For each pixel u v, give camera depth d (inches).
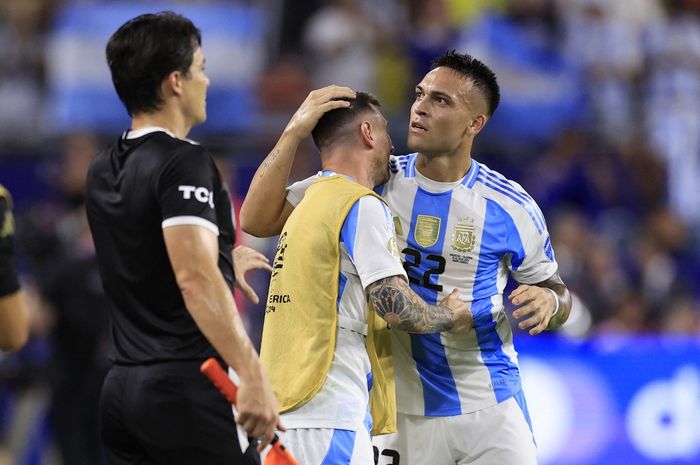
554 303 595.8
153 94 530.6
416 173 613.0
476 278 609.0
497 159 1382.9
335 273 552.4
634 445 1005.2
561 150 1385.3
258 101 1363.2
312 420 547.5
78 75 1333.7
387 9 1456.7
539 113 1433.3
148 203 508.4
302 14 1433.3
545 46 1469.0
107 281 526.6
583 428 996.6
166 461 512.4
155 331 513.0
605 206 1373.0
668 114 1514.5
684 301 1266.0
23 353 1079.6
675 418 1019.3
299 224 566.6
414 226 607.2
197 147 516.7
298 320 558.3
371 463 557.3
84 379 988.6
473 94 590.6
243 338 486.0
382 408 576.4
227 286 504.4
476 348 618.5
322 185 571.2
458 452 625.3
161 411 506.0
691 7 1609.3
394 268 544.1
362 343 562.9
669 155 1491.1
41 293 992.2
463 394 620.7
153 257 510.3
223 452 509.4
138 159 516.4
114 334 529.3
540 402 990.4
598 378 1004.6
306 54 1418.6
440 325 557.9
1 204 589.3
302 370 552.1
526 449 624.1
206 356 511.8
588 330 1154.7
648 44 1562.5
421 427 624.7
